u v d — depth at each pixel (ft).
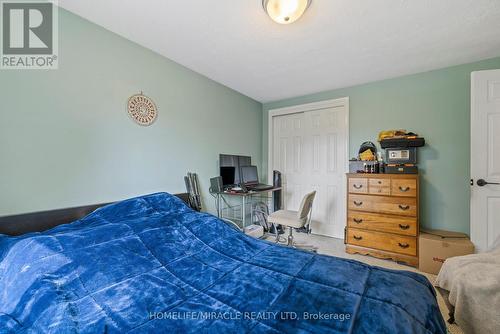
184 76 7.98
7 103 4.34
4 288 3.18
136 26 5.68
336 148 10.67
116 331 2.46
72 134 5.17
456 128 7.97
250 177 10.57
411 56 7.27
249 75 8.82
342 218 10.53
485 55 7.20
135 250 4.06
